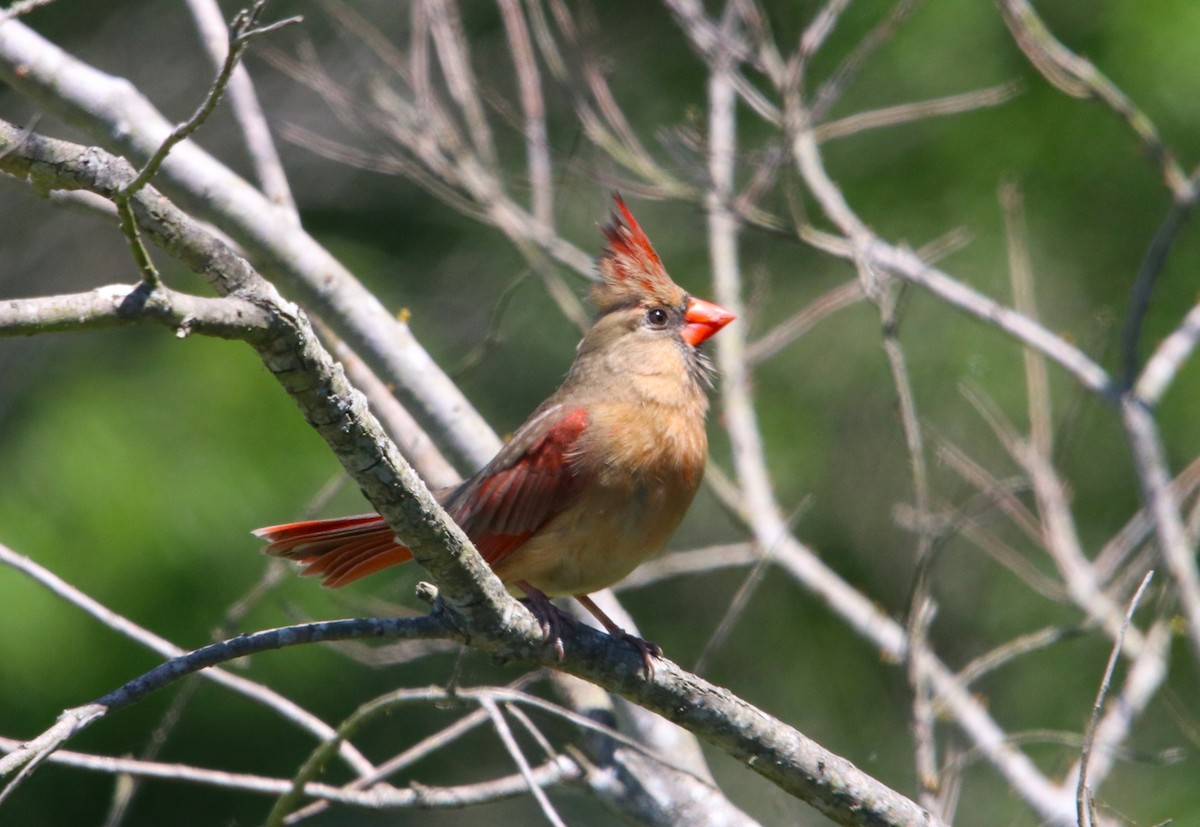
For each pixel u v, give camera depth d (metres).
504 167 13.72
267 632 5.20
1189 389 13.11
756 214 9.83
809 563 9.89
